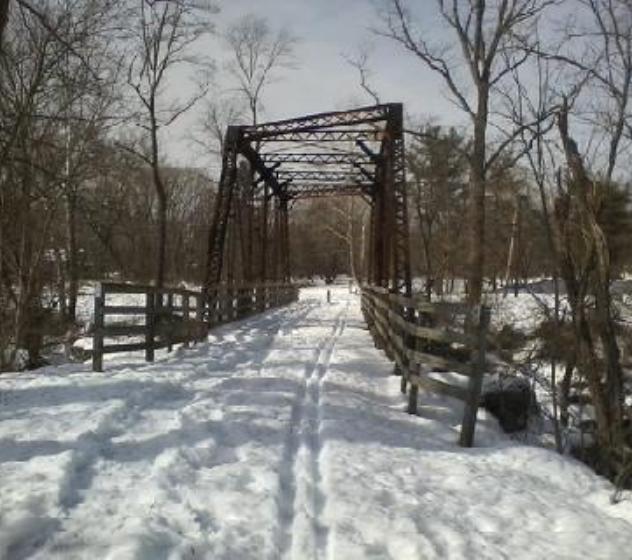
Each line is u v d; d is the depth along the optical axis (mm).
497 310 22641
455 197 34312
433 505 5902
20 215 17594
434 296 34188
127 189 35594
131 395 9016
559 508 6164
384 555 4797
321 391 10484
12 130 16094
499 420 10188
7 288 17672
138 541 4430
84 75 17156
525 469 7453
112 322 23578
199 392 9773
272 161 30031
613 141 9672
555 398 9422
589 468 8078
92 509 5055
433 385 9008
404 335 10852
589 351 8633
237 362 13461
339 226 76188
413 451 7645
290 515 5453
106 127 27656
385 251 24594
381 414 9367
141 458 6434
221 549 4629
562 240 8922
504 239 32906
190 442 7008
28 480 5434
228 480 5945
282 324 23469
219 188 23625
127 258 52406
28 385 9625
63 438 6723
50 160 18375
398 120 21797
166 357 13352
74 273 23844
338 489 5984
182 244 67500
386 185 23516
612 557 5090
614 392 8453
